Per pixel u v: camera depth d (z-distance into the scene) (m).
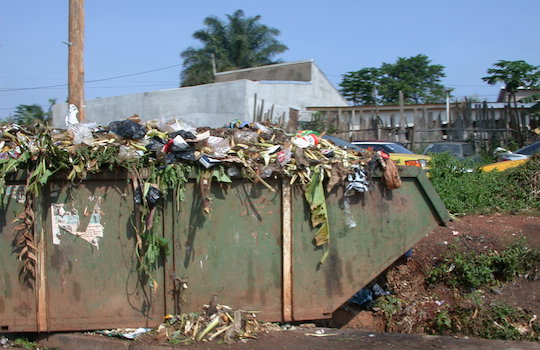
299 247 4.74
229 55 31.59
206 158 4.52
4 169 4.40
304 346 4.42
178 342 4.40
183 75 31.11
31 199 4.52
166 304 4.67
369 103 30.42
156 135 4.79
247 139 4.96
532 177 8.30
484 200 8.12
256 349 4.32
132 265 4.62
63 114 24.06
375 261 4.89
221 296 4.70
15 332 4.75
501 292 5.80
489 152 18.22
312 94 23.98
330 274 4.81
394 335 4.76
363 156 5.02
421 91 30.17
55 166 4.46
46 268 4.59
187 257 4.64
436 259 6.24
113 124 4.72
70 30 11.35
